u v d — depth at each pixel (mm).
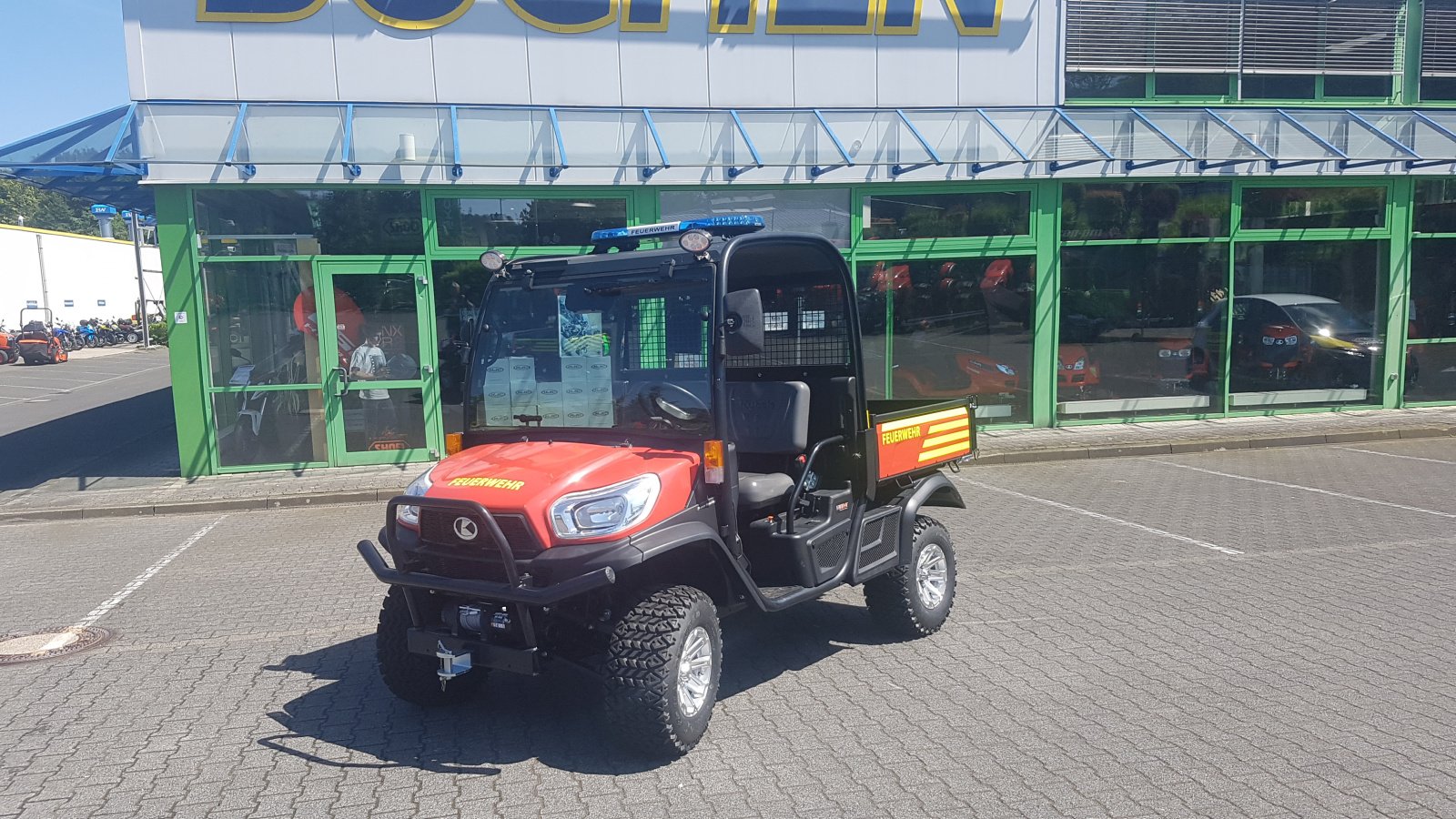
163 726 4902
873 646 5855
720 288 4664
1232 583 6891
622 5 12547
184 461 12148
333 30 12000
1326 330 14555
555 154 12297
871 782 4086
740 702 5047
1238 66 14023
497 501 4281
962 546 8164
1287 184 14055
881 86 13227
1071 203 13562
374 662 5820
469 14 12250
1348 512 9055
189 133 11625
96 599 7363
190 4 11695
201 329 12023
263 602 7156
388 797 4086
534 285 5203
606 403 4930
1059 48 13578
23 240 44781
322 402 12344
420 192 12250
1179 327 14047
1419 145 14094
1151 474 11289
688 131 12750
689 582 4910
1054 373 13750
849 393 5492
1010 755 4289
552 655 4391
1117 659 5453
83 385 27516
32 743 4719
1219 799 3834
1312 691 4910
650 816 3850
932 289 13438
